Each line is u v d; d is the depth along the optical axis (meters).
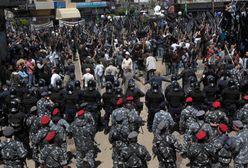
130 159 8.82
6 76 20.84
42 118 10.53
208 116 10.48
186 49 24.14
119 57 21.81
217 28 28.98
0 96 14.76
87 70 17.25
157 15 41.34
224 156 8.76
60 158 9.20
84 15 67.50
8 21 50.88
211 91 13.53
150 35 32.84
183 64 23.36
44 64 20.48
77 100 13.72
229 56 18.91
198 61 27.69
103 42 31.42
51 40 36.03
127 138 9.41
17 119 11.79
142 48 24.34
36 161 11.19
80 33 40.97
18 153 9.43
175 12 36.62
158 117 11.27
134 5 78.00
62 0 60.59
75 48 32.81
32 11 45.09
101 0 73.06
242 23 25.94
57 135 9.70
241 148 9.33
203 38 27.73
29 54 28.12
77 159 10.78
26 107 13.70
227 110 13.49
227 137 8.98
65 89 14.35
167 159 9.41
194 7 32.12
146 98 13.82
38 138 10.28
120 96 13.88
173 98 13.49
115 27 42.38
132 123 11.88
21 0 27.12
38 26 46.44
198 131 9.89
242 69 16.64
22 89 14.99
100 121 14.70
